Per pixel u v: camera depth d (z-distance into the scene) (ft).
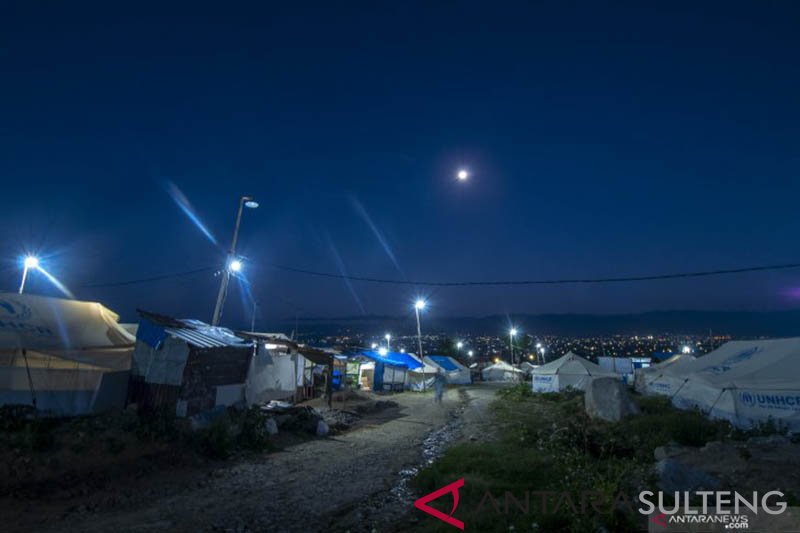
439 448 51.75
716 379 70.69
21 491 30.83
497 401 106.32
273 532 26.13
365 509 30.12
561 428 52.26
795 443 45.39
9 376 46.98
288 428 58.34
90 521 27.37
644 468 33.71
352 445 52.85
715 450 40.11
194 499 32.12
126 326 79.51
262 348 69.46
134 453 39.70
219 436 45.50
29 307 54.54
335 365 117.19
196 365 54.54
